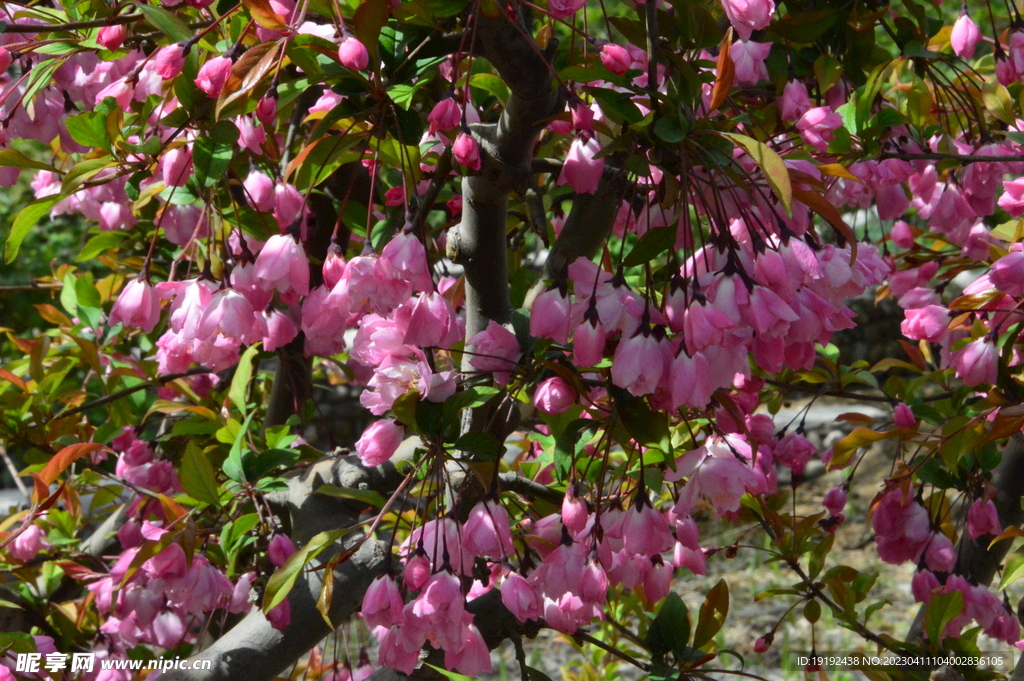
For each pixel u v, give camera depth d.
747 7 1.24
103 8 1.34
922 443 1.47
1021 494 1.53
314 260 1.50
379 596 1.24
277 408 1.59
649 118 1.21
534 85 1.26
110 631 1.56
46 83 1.32
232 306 1.28
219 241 1.45
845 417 1.54
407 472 1.39
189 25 1.33
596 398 1.30
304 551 1.24
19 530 1.37
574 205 1.34
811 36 1.41
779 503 1.60
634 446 1.35
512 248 1.54
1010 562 1.35
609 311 1.22
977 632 1.48
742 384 1.29
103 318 1.70
